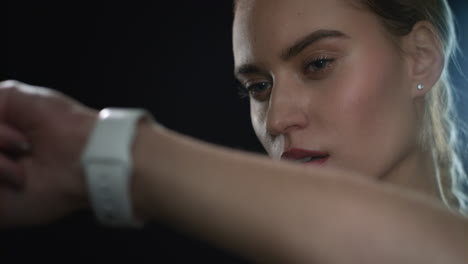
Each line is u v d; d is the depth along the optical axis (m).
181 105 5.11
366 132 1.42
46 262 5.14
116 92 5.13
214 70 5.07
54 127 0.68
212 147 0.67
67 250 5.18
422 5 1.55
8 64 5.03
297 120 1.42
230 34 5.04
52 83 5.08
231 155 0.66
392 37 1.49
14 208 0.70
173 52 5.11
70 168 0.67
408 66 1.52
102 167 0.64
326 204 0.61
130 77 5.12
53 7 5.01
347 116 1.40
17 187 0.69
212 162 0.65
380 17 1.47
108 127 0.66
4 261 5.12
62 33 5.05
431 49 1.55
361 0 1.44
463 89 2.81
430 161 1.58
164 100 5.12
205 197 0.63
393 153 1.46
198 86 5.09
